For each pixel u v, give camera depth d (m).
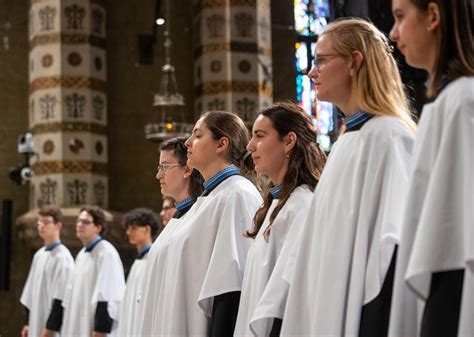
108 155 16.12
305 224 3.78
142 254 9.83
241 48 15.98
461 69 2.90
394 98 3.68
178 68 16.72
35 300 11.82
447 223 2.82
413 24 2.99
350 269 3.49
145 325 5.73
